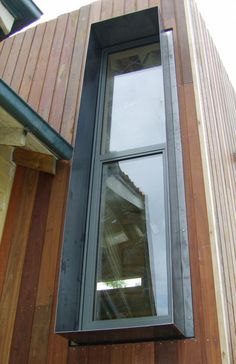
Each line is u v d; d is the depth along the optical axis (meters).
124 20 3.38
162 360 2.05
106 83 3.40
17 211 2.92
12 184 3.04
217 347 2.00
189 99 2.88
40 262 2.66
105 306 2.38
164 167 2.73
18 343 2.41
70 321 2.30
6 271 2.69
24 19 2.38
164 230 2.50
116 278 2.45
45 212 2.85
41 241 2.74
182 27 3.34
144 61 3.48
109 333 2.06
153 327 1.95
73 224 2.53
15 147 3.00
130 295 2.36
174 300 2.05
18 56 4.10
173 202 2.41
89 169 2.90
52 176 2.98
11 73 3.99
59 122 3.28
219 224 2.63
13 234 2.83
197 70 3.06
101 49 3.59
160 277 2.34
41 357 2.32
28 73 3.86
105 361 2.16
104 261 2.54
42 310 2.47
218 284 2.15
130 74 3.45
